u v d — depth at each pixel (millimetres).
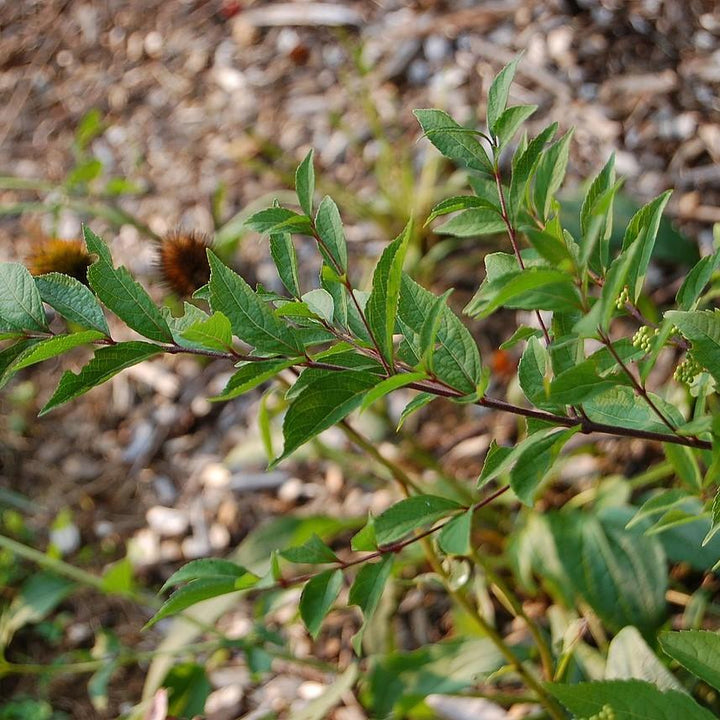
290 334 546
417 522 566
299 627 1099
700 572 958
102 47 1866
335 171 1498
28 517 1339
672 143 1291
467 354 566
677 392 913
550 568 891
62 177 1691
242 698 1059
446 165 1413
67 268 843
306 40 1673
